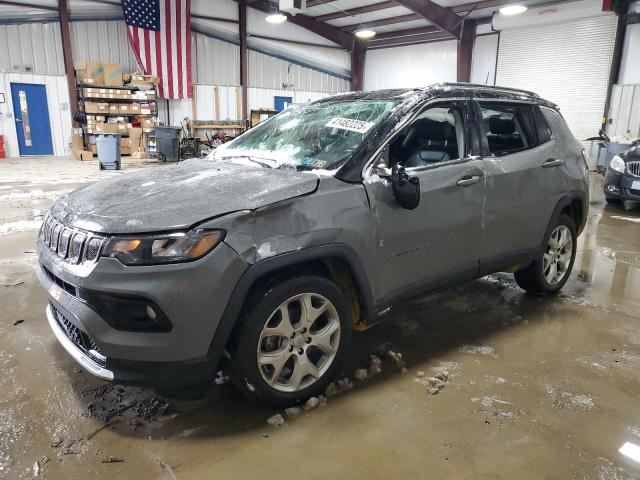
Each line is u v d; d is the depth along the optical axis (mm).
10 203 7500
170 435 2188
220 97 19078
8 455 2029
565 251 3949
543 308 3721
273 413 2359
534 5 14961
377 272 2566
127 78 16156
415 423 2291
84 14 16000
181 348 1997
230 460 2031
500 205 3172
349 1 17531
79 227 2143
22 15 15164
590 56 13805
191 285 1966
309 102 3525
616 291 4102
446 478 1940
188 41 17359
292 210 2217
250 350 2162
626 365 2863
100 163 12570
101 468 1969
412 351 3016
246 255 2070
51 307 2613
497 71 16344
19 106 15719
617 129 13406
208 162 3031
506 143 3490
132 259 1938
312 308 2346
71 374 2676
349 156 2531
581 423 2307
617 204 8258
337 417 2334
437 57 19016
